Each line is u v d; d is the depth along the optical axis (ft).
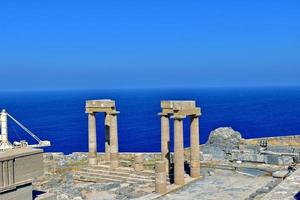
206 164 184.96
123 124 588.91
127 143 422.82
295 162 177.58
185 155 202.39
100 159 199.31
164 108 165.37
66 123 632.38
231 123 563.89
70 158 206.49
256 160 184.24
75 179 174.40
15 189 111.45
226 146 200.85
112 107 176.65
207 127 521.24
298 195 123.65
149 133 491.72
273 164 180.55
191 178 162.09
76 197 141.08
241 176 167.53
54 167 191.42
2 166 108.37
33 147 124.67
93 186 160.35
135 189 152.56
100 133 507.30
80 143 431.43
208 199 136.77
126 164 190.60
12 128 584.40
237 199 135.95
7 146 120.57
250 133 454.40
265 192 136.46
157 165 143.23
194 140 162.50
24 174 114.11
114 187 157.79
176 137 151.23
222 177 166.20
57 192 151.84
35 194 126.52
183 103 151.84
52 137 482.69
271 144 207.31
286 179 144.97
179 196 140.67
